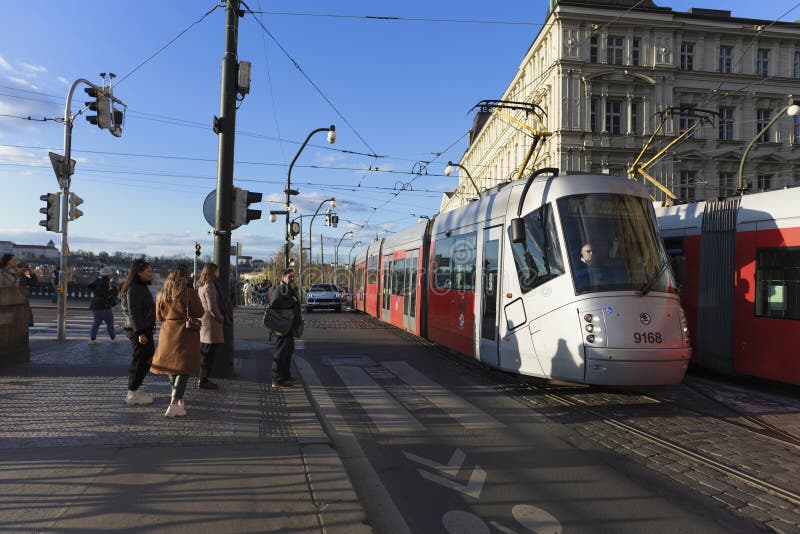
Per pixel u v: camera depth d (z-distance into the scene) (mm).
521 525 3965
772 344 8922
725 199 10258
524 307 8391
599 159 37062
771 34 39656
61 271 12977
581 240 7723
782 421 7145
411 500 4391
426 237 14844
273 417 6324
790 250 8742
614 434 6355
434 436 6184
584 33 36875
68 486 4070
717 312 10070
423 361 11695
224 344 8742
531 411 7387
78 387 7488
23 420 5824
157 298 6297
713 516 4176
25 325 9352
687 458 5551
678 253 11172
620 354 7066
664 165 38062
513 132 45000
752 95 39781
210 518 3637
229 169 8977
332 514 3758
